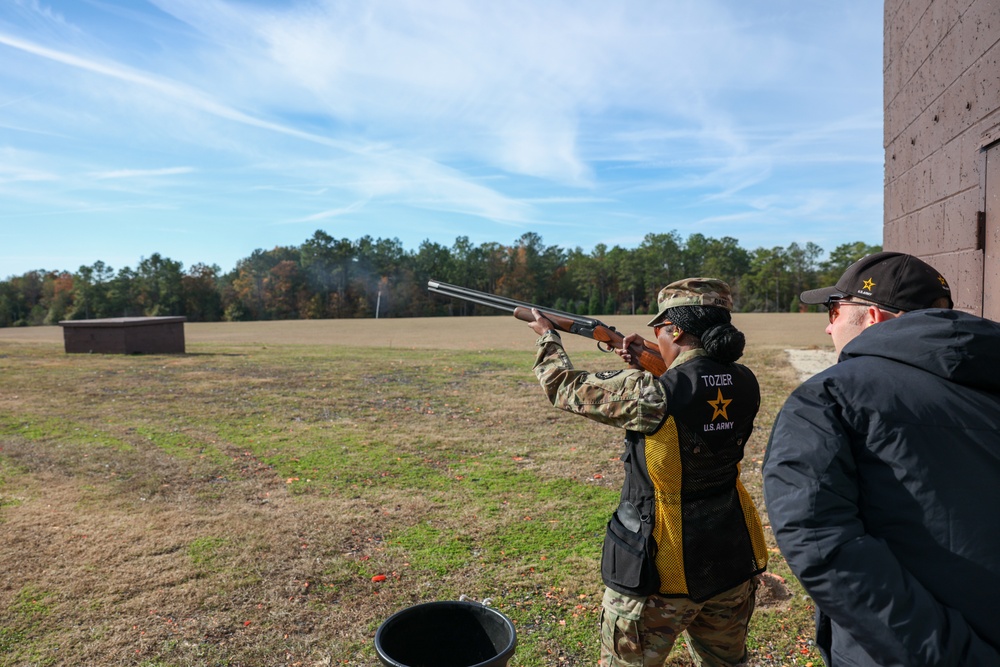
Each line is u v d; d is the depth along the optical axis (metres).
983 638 1.26
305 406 10.23
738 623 2.24
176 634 3.51
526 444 7.79
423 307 104.25
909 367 1.43
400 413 9.70
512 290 109.62
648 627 2.08
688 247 115.31
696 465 2.05
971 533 1.29
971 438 1.34
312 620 3.67
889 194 5.59
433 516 5.35
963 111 3.92
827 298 1.88
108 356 17.22
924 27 4.63
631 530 2.10
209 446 7.75
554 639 3.46
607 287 114.06
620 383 2.15
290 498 5.84
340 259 103.62
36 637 3.47
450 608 2.35
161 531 5.00
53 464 6.95
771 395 10.97
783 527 1.39
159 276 99.88
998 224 3.45
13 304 102.38
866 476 1.40
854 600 1.28
